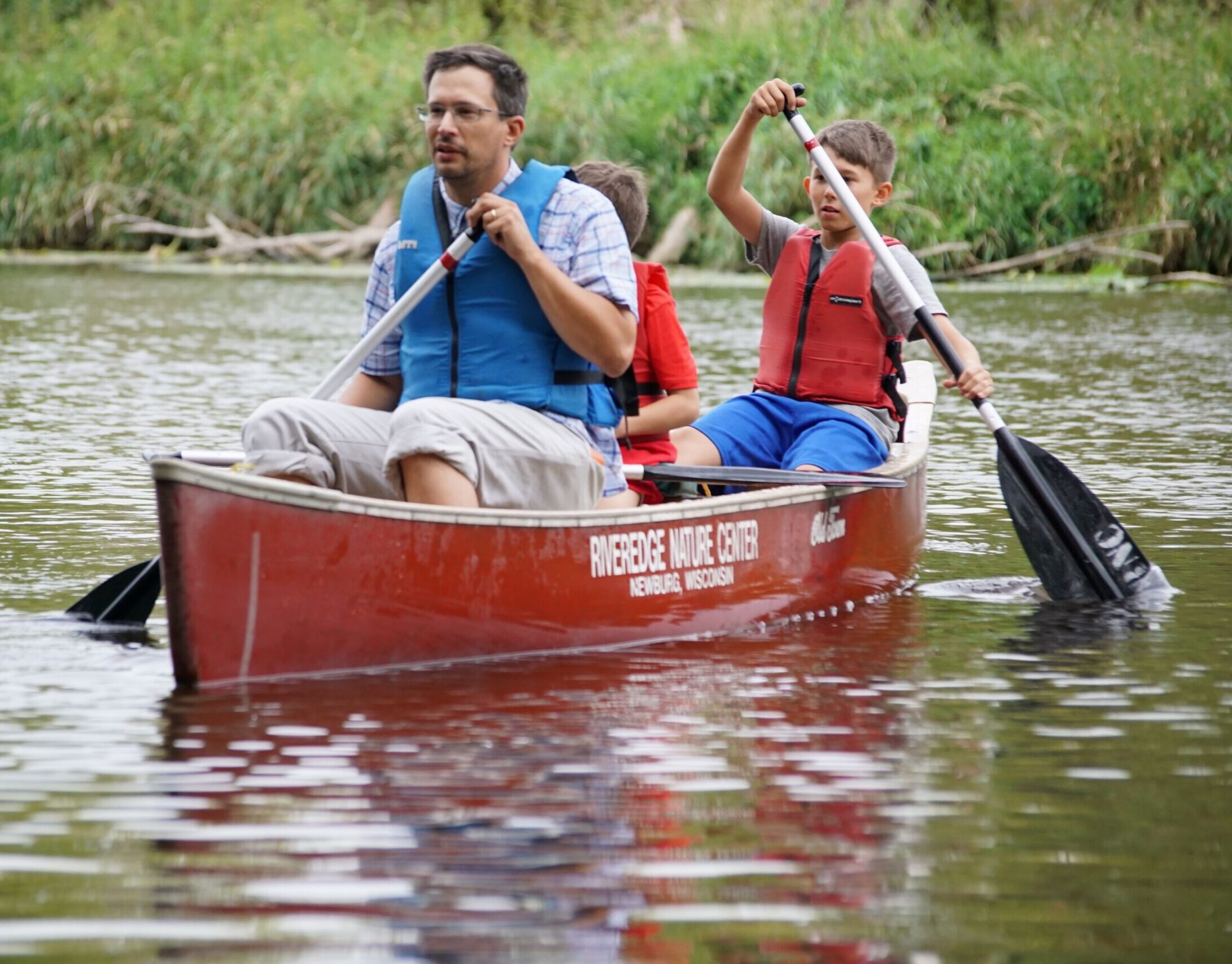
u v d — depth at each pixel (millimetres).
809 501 11227
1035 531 12070
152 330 30734
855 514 11641
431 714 8289
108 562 12117
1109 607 11328
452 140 9883
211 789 7059
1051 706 8578
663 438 12047
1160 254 43094
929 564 12961
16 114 52531
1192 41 47500
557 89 49594
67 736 7797
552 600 9797
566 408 10141
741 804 6961
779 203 43906
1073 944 5652
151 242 52469
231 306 36250
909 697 8781
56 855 6301
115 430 18781
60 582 11469
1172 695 8828
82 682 8844
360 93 50812
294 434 9695
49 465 16391
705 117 47188
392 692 8719
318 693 8641
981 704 8641
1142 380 24234
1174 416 20641
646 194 12195
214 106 52125
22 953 5492
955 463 17625
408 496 9656
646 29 55500
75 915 5773
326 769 7352
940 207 44250
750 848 6457
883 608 11430
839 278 12656
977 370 12305
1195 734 8086
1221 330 31203
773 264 13664
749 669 9453
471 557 9445
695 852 6406
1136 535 13461
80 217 52531
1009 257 44531
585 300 9734
